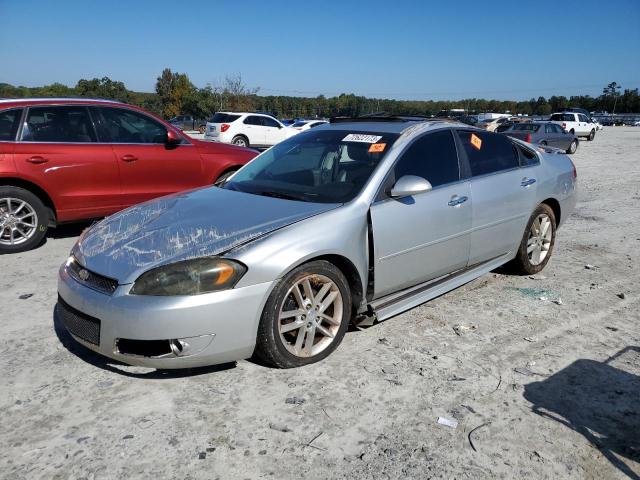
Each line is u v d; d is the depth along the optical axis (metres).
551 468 2.49
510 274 5.27
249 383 3.15
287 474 2.42
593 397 3.08
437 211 3.98
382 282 3.71
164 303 2.87
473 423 2.81
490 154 4.68
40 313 4.17
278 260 3.07
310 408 2.92
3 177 5.60
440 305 4.42
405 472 2.45
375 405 2.96
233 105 52.97
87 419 2.81
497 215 4.54
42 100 5.91
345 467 2.47
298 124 29.17
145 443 2.62
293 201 3.68
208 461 2.50
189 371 3.28
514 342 3.75
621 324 4.10
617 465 2.52
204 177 6.91
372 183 3.68
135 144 6.39
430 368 3.37
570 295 4.71
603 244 6.52
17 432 2.70
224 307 2.93
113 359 3.09
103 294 3.00
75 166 5.96
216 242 3.10
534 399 3.05
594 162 17.12
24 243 5.82
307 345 3.33
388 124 4.35
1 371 3.28
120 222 3.70
